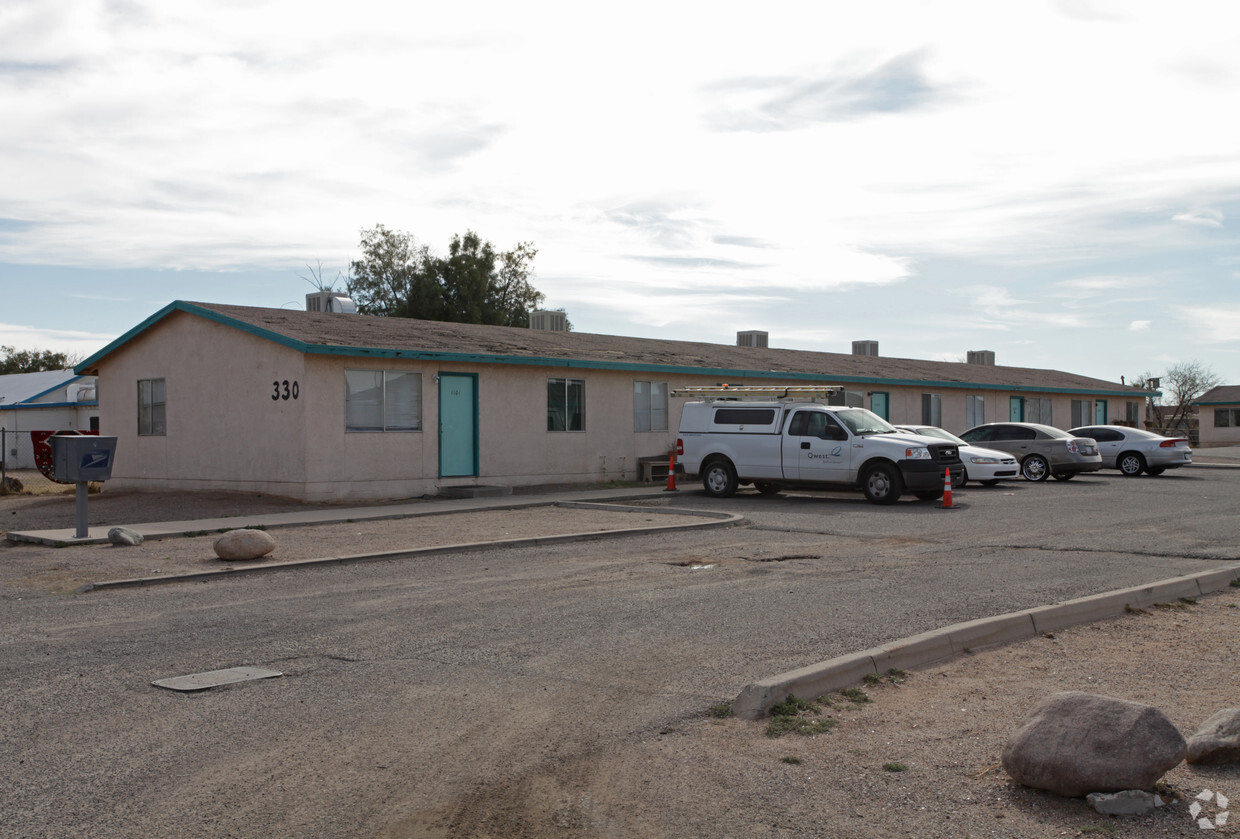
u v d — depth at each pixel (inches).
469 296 2229.3
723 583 410.6
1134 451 1128.8
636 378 1014.4
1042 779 185.6
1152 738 181.8
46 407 1555.1
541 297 2404.0
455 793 189.2
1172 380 2854.3
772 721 230.1
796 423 813.2
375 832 171.6
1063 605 334.6
